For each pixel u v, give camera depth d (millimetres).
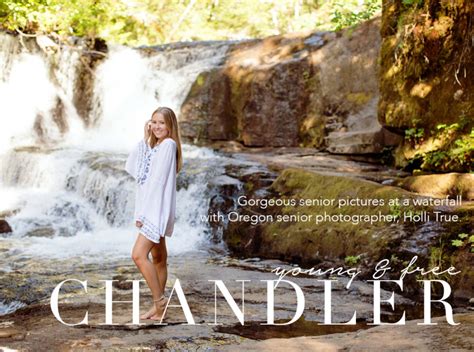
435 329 5211
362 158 12742
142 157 5535
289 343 5016
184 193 11055
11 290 7328
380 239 7988
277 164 11664
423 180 9094
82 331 5492
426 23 10383
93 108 16938
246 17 27844
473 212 7664
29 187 13352
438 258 7348
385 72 11258
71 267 8461
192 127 15180
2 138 15664
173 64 16938
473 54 9859
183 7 26719
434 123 10461
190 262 8891
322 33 15625
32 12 16453
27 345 5094
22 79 16625
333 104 14109
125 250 9695
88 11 17609
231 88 15125
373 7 17297
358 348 4773
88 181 12234
